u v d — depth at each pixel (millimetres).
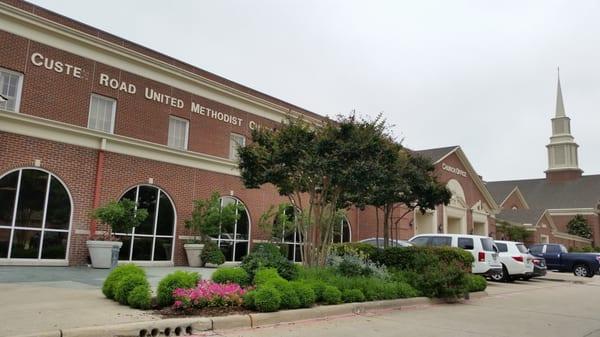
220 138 22531
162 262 19250
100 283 11906
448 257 15586
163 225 19594
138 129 19266
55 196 16406
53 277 12836
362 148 12203
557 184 78500
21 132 15727
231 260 22281
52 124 16328
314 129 13234
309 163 12102
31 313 7633
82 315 7664
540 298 15789
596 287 21297
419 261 14625
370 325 9242
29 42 16391
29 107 16125
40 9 16750
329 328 8742
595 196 71938
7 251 15172
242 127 23625
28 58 16297
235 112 23391
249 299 9133
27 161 15773
